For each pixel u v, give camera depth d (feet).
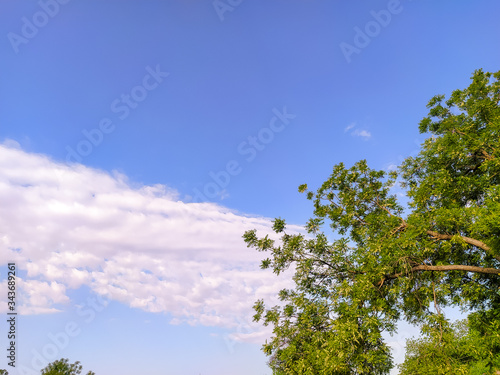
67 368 111.75
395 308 48.14
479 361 42.68
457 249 53.88
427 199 54.85
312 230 55.11
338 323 42.96
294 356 46.19
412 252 48.03
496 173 51.88
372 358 39.65
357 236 63.72
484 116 57.41
